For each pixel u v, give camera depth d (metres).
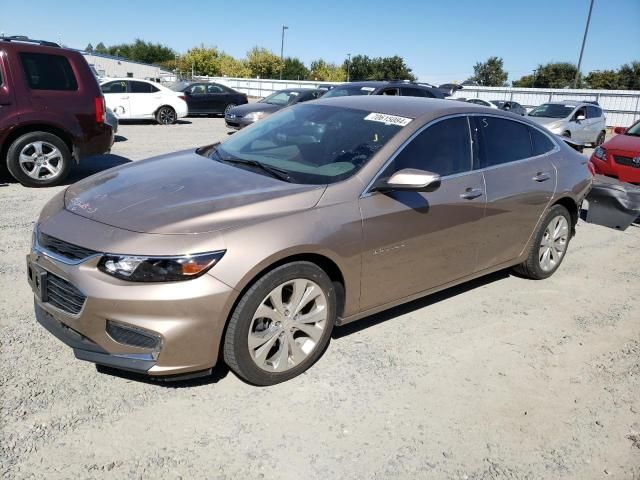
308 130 4.00
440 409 3.07
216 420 2.82
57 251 2.90
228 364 3.00
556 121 16.70
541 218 4.76
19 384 2.97
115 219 2.90
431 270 3.85
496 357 3.68
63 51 7.50
